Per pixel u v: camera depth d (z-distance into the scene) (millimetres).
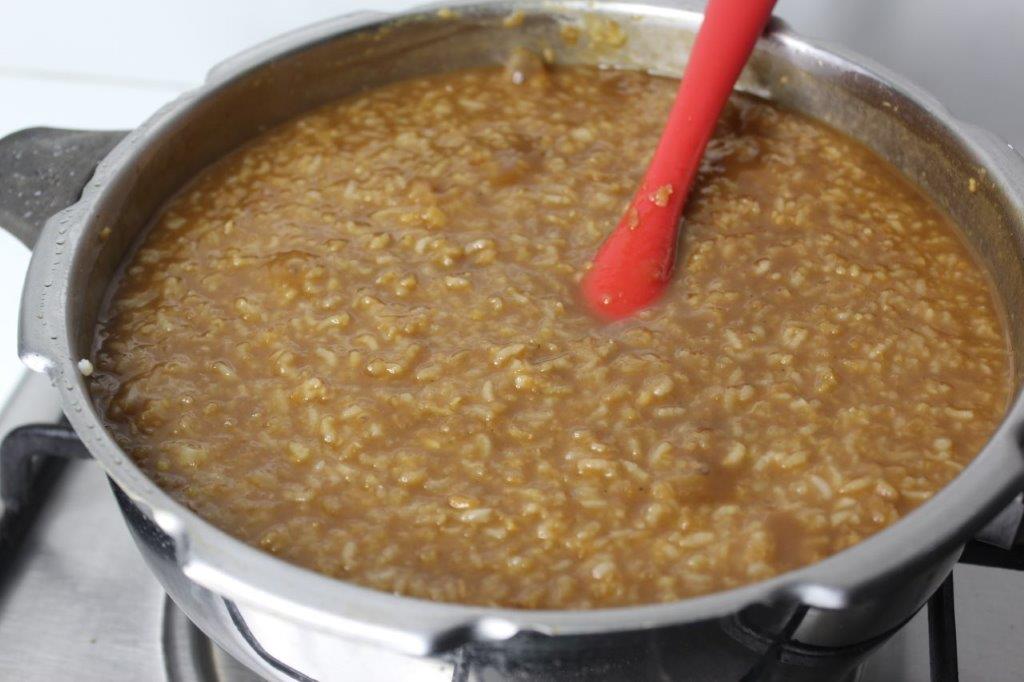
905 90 542
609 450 465
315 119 582
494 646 398
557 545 447
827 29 659
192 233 535
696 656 407
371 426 472
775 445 467
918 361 491
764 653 418
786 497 456
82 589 531
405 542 448
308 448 469
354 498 458
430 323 501
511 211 539
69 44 701
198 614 443
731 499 456
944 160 536
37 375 587
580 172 556
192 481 460
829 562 398
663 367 485
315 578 394
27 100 711
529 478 462
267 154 566
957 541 403
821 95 571
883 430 472
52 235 484
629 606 412
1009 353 496
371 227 535
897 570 397
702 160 559
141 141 522
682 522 449
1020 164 511
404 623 386
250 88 560
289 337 499
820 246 526
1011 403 458
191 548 399
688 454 464
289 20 684
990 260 517
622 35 593
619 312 507
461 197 542
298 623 394
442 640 385
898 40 656
